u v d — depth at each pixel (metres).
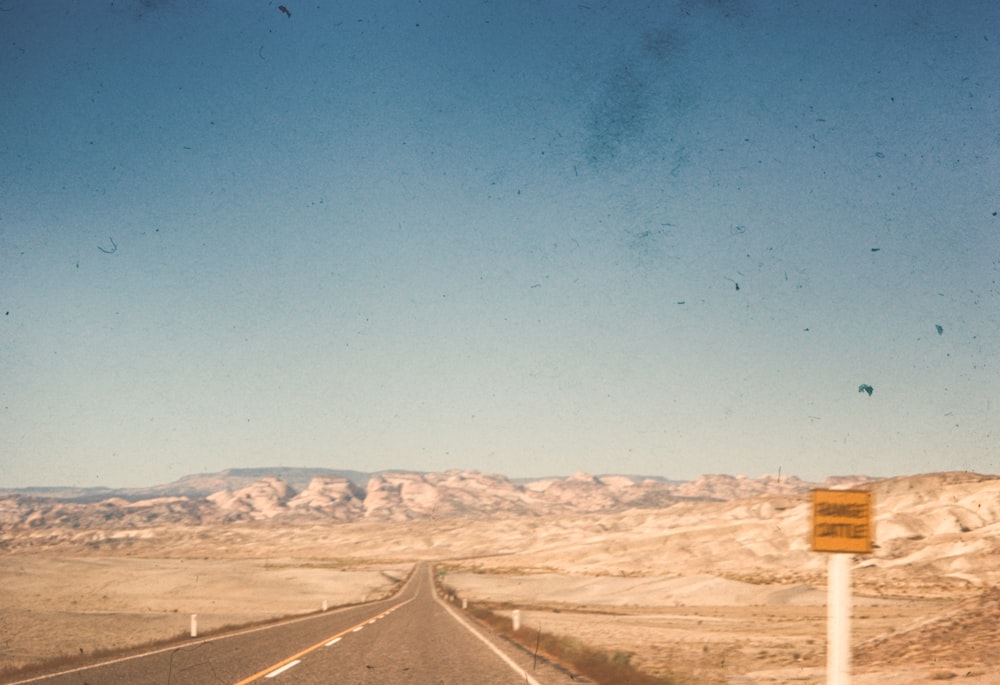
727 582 107.31
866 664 24.55
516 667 20.98
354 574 157.62
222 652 24.31
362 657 22.94
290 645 26.94
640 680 18.55
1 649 37.06
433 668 20.50
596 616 69.12
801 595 99.06
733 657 32.03
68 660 23.44
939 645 24.73
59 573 143.00
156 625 53.16
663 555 198.12
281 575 148.75
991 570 126.25
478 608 58.00
